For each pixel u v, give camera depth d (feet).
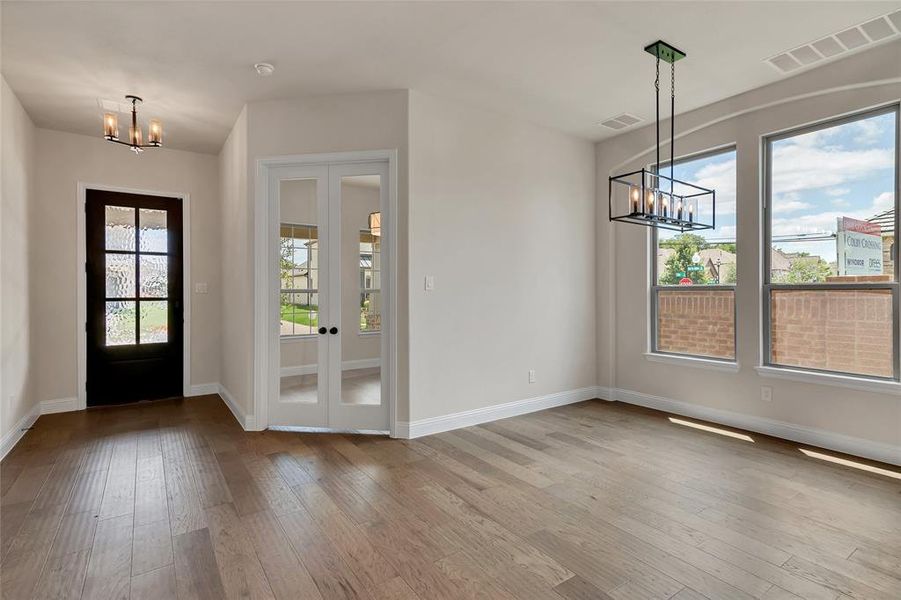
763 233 12.78
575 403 16.20
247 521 8.00
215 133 15.44
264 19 9.12
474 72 11.46
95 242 15.74
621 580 6.37
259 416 13.01
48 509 8.44
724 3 8.73
